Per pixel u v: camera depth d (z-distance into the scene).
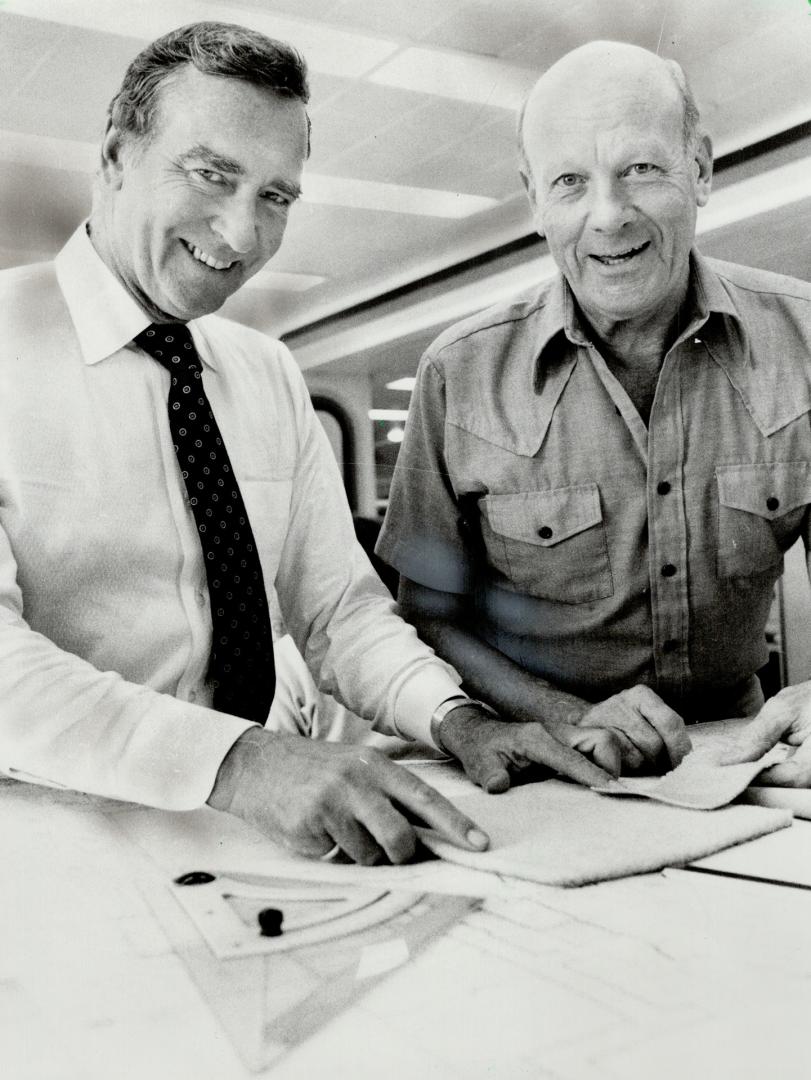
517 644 1.29
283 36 1.57
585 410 1.20
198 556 1.00
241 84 0.87
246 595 0.99
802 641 1.88
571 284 1.12
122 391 0.99
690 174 1.07
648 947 0.52
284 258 2.12
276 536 1.10
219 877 0.65
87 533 0.96
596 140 1.01
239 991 0.48
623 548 1.21
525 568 1.25
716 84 1.92
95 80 1.49
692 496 1.19
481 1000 0.46
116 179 0.94
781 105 2.04
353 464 1.51
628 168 1.02
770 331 1.20
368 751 0.75
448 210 2.14
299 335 2.10
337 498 1.17
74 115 1.45
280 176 0.90
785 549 1.26
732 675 1.28
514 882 0.63
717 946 0.52
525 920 0.56
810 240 2.38
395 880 0.64
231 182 0.89
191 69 0.87
